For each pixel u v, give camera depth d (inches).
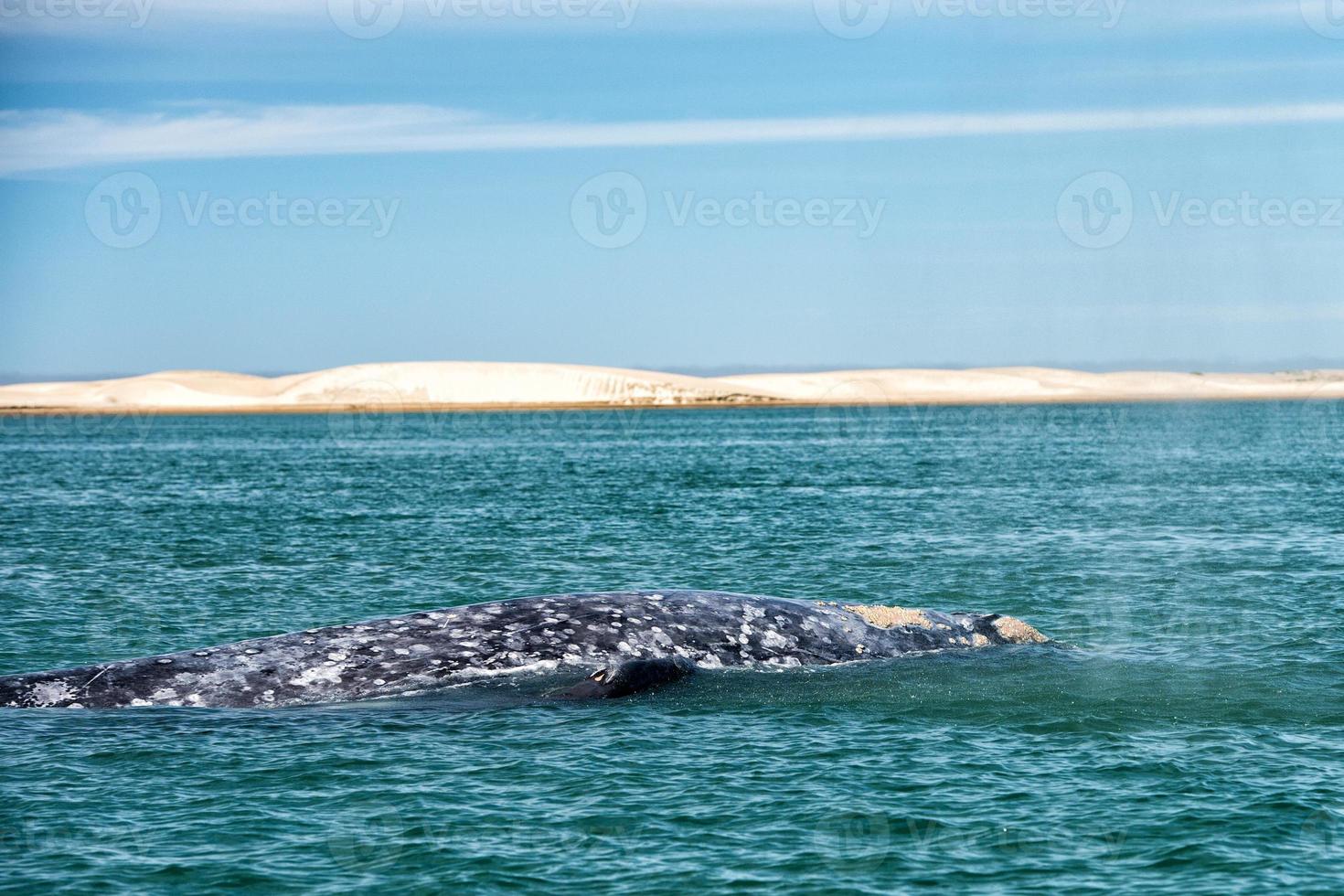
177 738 865.5
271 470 5359.3
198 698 920.3
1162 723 947.3
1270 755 880.3
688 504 3280.0
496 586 1833.2
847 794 803.4
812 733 908.0
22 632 1471.5
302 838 728.3
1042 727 931.3
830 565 2026.3
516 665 962.1
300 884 675.4
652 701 952.9
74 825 740.0
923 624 1099.3
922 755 870.4
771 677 994.1
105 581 1891.0
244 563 2110.0
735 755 864.3
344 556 2203.5
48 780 799.1
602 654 979.9
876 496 3526.1
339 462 6048.2
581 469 5162.4
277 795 784.9
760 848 724.0
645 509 3120.1
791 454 6279.5
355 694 930.7
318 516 3038.9
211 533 2630.4
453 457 6417.3
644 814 767.7
